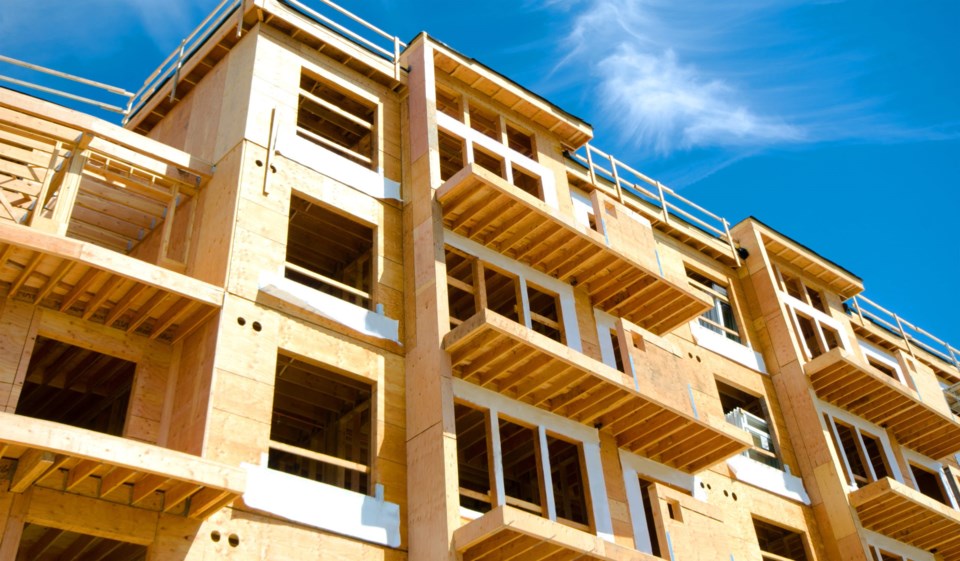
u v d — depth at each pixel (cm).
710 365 2620
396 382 1836
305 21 2197
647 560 1698
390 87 2339
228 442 1527
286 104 2045
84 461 1331
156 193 1852
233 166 1884
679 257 2873
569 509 2330
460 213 2061
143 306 1639
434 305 1878
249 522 1501
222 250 1752
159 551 1397
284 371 2031
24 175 1891
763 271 2962
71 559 1677
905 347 3500
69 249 1482
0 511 1302
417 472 1711
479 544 1582
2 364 1502
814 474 2558
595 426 2072
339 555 1561
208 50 2211
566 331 2152
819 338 2977
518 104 2508
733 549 2159
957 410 3575
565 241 2144
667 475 2189
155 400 1647
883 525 2516
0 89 1616
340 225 2217
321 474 2141
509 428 2286
